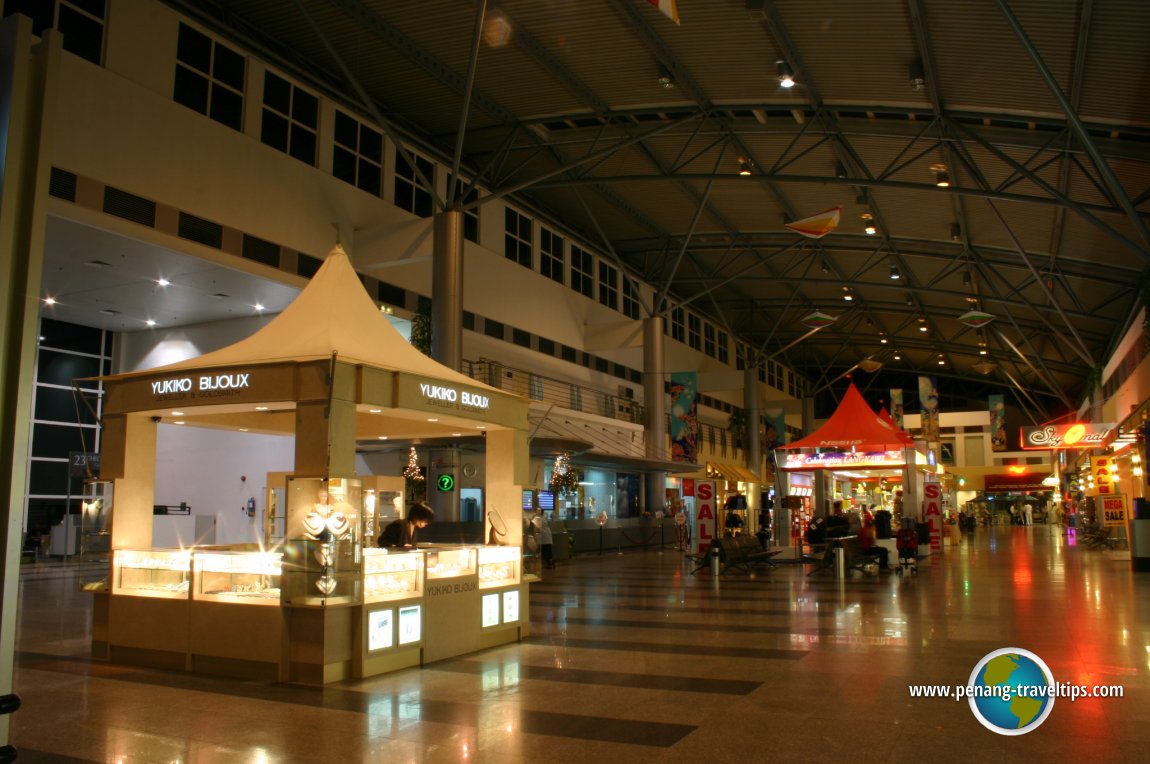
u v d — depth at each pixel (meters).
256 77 20.48
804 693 7.08
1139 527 19.47
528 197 32.44
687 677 7.80
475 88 23.33
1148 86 18.08
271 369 8.17
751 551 21.03
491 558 9.73
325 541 7.71
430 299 26.05
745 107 23.23
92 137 16.44
